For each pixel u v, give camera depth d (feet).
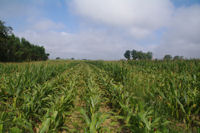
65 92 8.70
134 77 11.10
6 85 8.78
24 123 4.78
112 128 5.71
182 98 6.35
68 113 6.08
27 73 10.33
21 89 7.54
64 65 32.83
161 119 5.16
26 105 5.96
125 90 8.46
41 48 183.52
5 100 7.55
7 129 4.79
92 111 6.22
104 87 12.17
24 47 131.85
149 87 8.10
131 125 4.91
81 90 11.62
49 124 4.64
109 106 8.41
